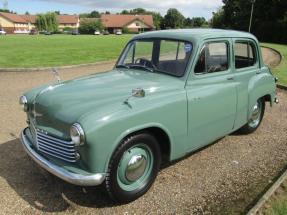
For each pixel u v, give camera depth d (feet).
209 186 15.42
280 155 18.97
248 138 21.40
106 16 378.12
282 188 15.19
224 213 13.39
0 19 375.04
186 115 15.15
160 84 14.87
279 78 41.78
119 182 13.35
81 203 13.91
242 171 16.93
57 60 58.90
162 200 14.23
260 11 206.28
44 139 13.69
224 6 238.89
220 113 17.21
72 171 12.54
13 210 13.37
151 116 13.52
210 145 20.04
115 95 13.84
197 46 15.81
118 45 106.52
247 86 19.40
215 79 16.87
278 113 27.09
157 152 14.35
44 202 13.92
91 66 51.88
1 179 15.57
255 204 13.70
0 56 65.41
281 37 185.16
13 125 22.49
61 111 13.11
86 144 12.04
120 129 12.55
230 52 17.88
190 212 13.46
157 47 16.87
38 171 16.34
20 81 37.88
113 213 13.30
